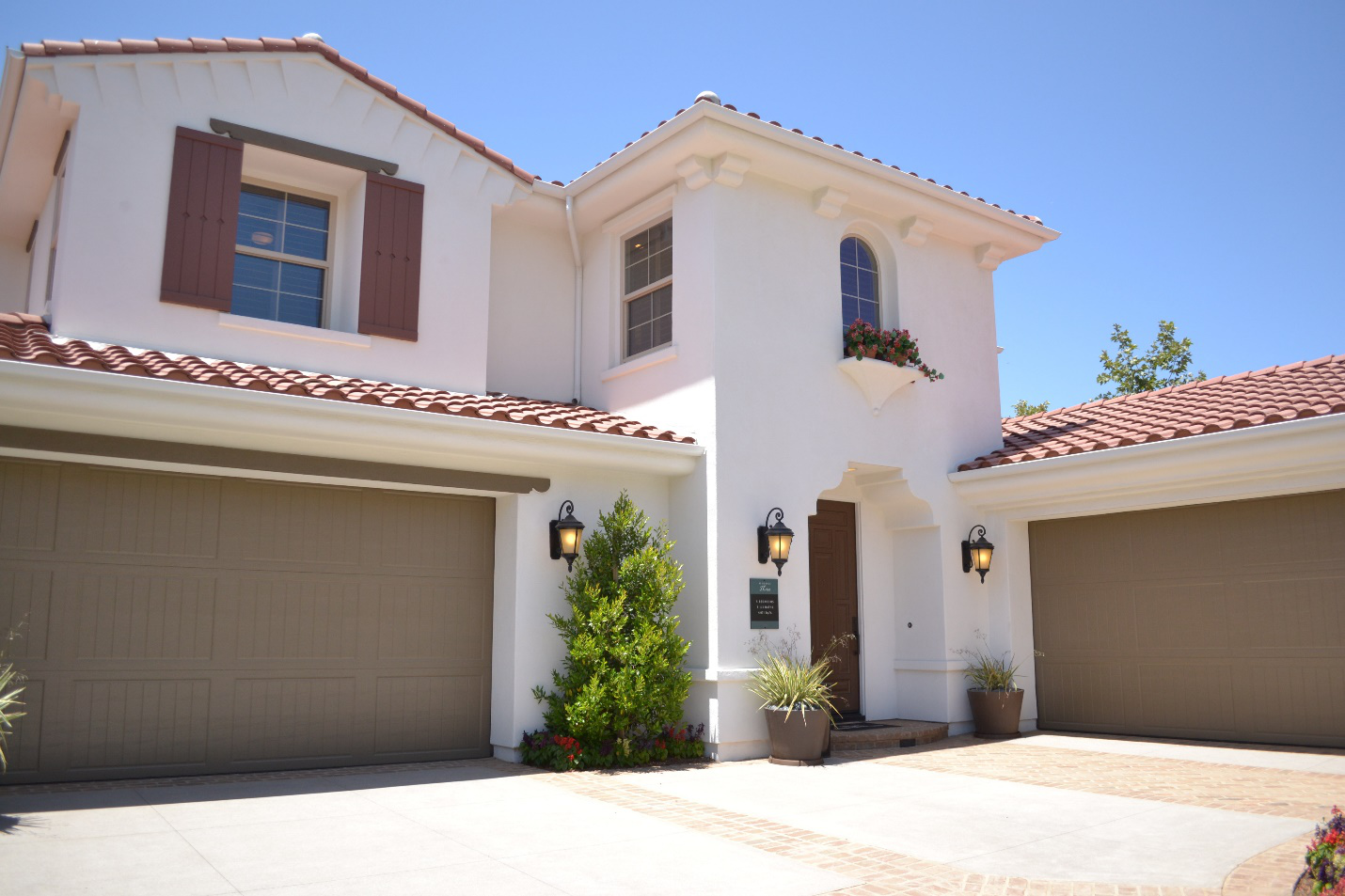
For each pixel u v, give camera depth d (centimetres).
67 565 751
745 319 1035
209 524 815
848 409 1112
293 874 517
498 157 1098
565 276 1220
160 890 485
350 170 1006
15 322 859
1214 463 965
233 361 912
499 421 876
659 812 689
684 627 998
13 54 842
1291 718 955
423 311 1028
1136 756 942
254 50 950
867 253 1200
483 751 937
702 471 1002
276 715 830
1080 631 1137
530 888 501
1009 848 589
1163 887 507
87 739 748
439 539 935
